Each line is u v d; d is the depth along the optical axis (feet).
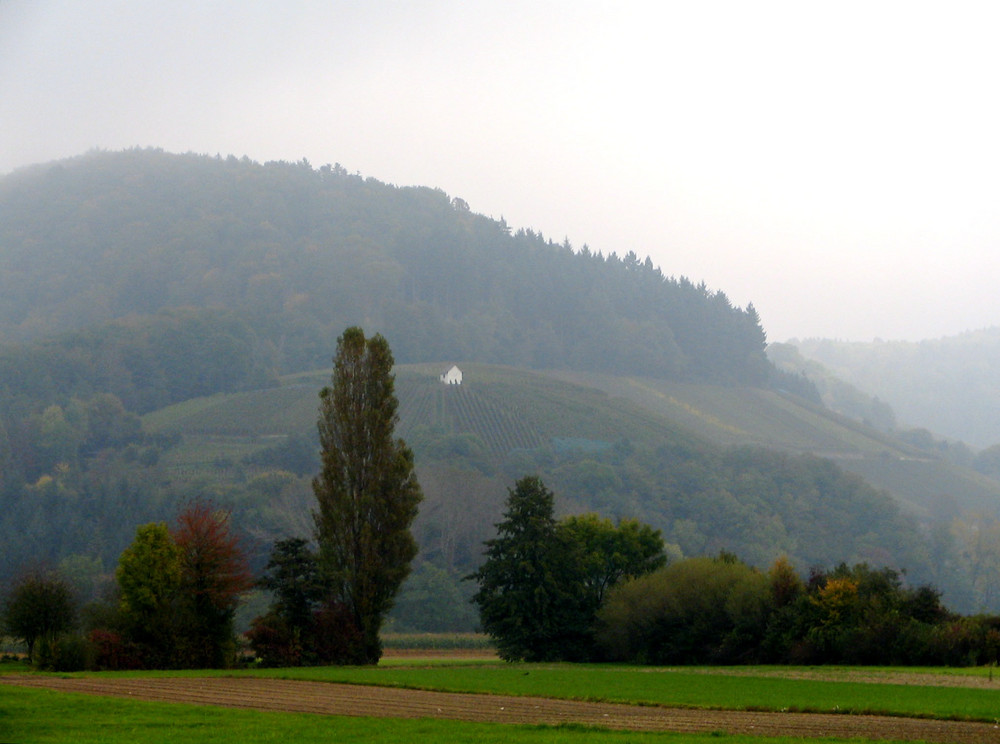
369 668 207.51
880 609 216.54
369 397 239.30
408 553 234.58
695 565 259.39
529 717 113.70
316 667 212.02
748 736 97.19
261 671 189.98
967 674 180.34
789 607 229.86
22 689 134.41
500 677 176.35
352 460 235.40
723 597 245.45
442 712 118.11
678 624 249.75
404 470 237.25
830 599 220.23
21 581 232.94
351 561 231.30
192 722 100.63
